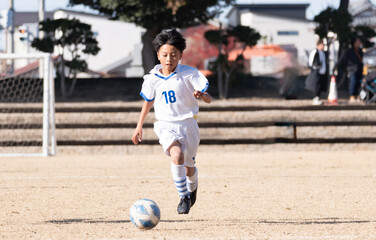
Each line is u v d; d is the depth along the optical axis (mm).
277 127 61438
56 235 17969
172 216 21906
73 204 25172
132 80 84625
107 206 24578
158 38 19328
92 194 28594
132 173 39312
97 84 82938
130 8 76938
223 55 76375
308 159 49344
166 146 20000
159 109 20500
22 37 100125
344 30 73250
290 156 52531
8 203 25484
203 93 19766
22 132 61594
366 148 60656
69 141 58875
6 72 90062
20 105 69188
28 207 24281
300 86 77812
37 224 20062
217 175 37688
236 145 59938
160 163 46781
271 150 59844
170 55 19359
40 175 38125
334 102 66688
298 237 17391
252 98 75438
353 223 20047
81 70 77375
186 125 20406
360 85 68688
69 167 43750
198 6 75750
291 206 24453
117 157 53125
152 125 61594
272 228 19078
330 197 27219
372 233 18094
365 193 28641
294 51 109125
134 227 19375
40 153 56562
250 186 31766
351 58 66875
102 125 61500
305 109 63438
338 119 62781
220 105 66000
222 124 61812
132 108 64438
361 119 62781
